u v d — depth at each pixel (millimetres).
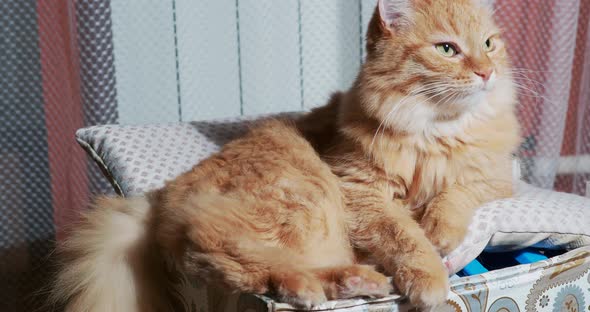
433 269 943
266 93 1575
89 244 1020
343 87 1617
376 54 1088
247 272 924
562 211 1051
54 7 1402
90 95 1434
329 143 1147
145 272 1021
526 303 969
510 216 1036
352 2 1574
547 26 1477
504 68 1123
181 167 1170
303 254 994
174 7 1494
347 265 954
